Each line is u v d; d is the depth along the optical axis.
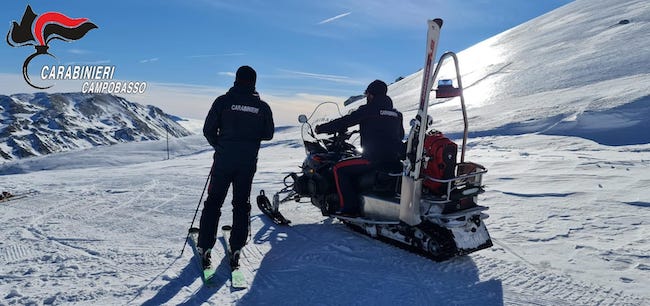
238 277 3.47
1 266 3.72
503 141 15.83
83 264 3.74
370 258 3.90
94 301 3.08
